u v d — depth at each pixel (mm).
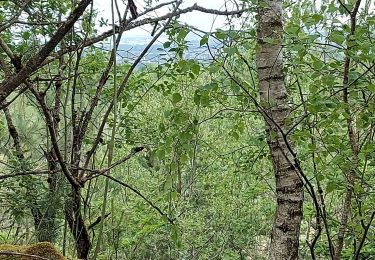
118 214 6273
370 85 2650
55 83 3711
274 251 3572
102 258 6188
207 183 8078
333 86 2900
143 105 5922
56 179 3975
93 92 4125
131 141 4777
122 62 4555
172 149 2881
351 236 3709
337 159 2992
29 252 2477
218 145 7367
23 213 3910
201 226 7961
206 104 2781
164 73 3734
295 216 3533
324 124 2889
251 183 8180
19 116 5277
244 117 4156
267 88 3441
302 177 3295
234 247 8625
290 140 3459
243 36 2740
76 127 3617
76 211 3816
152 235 7156
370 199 3252
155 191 6852
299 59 2904
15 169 3646
